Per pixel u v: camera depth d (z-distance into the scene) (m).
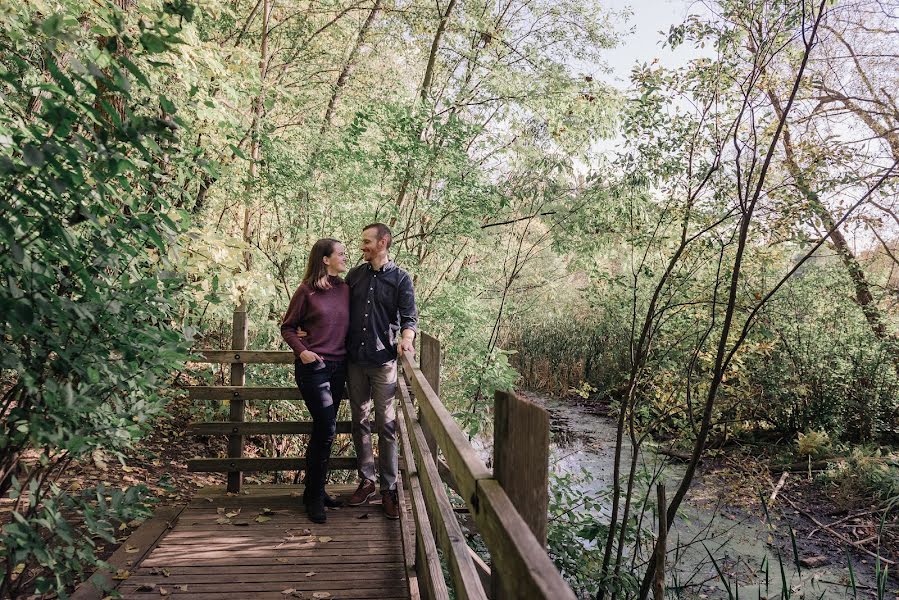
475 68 9.59
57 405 2.03
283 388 4.65
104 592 3.06
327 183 6.40
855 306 10.20
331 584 3.23
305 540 3.78
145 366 2.37
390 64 10.62
